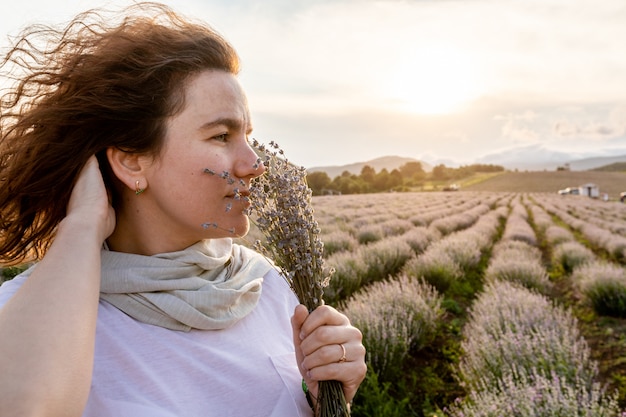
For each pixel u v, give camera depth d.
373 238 13.69
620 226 20.36
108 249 1.09
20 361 0.71
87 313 0.79
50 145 0.99
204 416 0.95
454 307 7.30
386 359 4.50
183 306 0.99
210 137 1.00
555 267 12.08
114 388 0.92
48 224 1.07
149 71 0.96
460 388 4.55
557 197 64.06
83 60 1.01
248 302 1.13
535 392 3.21
